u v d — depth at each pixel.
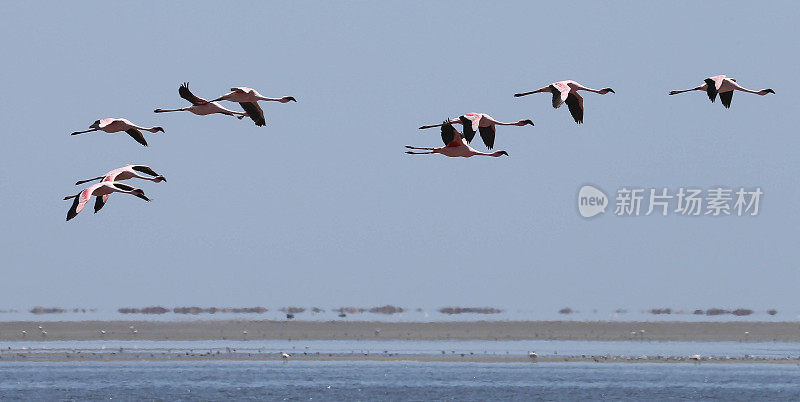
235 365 72.25
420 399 56.44
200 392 58.75
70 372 67.31
